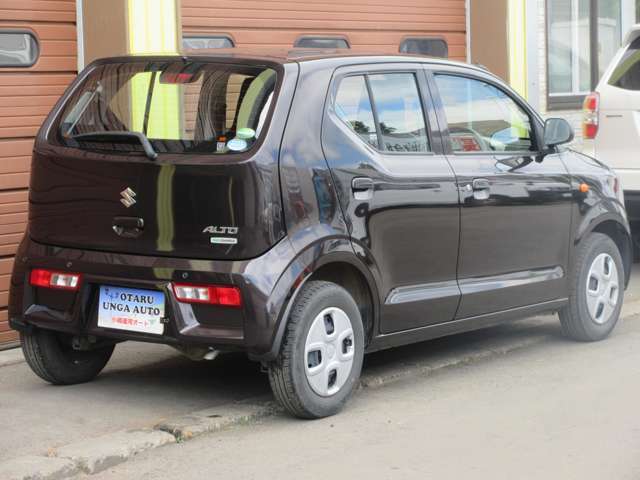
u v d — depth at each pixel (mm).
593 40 14234
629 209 10703
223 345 5945
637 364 7504
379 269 6504
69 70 8297
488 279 7262
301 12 10070
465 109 7246
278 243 5992
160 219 6086
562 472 5410
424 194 6746
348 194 6332
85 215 6312
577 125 14031
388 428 6105
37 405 6512
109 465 5562
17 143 8031
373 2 10789
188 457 5668
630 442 5859
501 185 7273
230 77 6340
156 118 6391
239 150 6012
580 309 7961
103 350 7008
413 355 7695
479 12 11867
